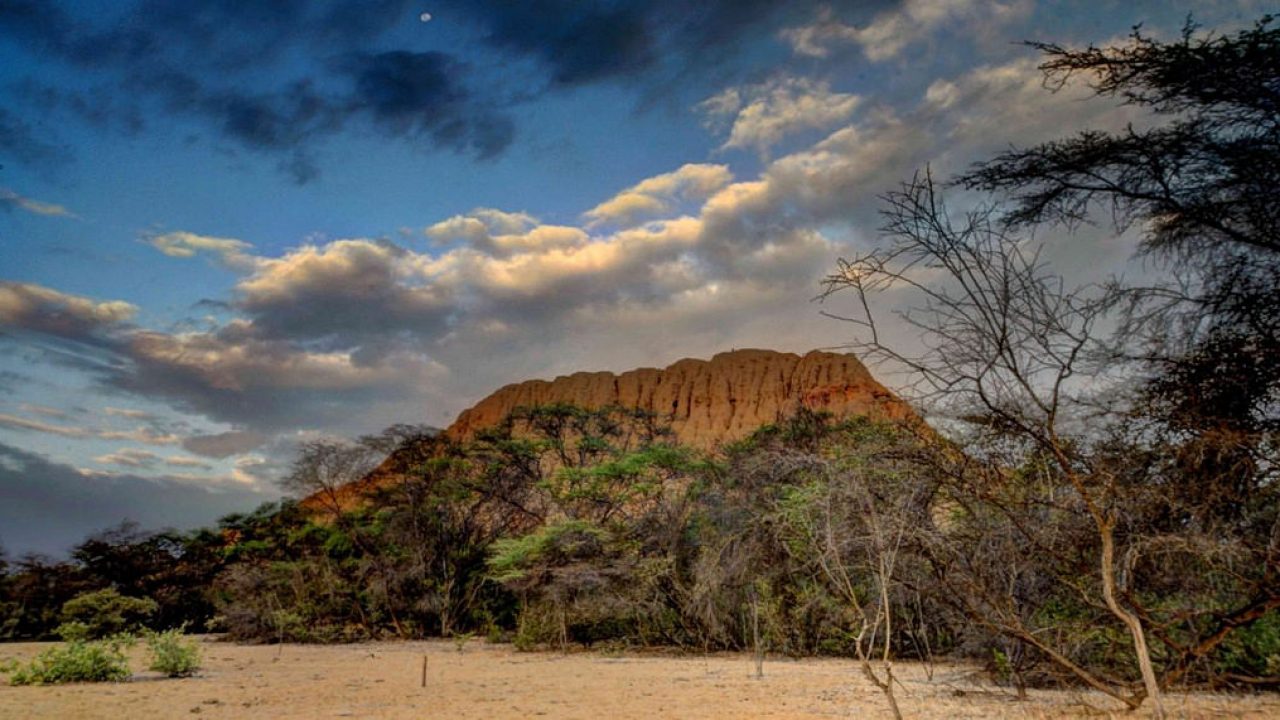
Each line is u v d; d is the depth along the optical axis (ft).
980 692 40.45
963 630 44.32
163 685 50.44
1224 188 30.35
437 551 128.98
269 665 69.41
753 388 366.84
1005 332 28.53
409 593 125.70
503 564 98.17
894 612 55.42
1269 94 27.84
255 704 40.93
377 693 46.44
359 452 134.82
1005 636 37.91
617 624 93.86
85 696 43.60
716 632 79.87
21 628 123.85
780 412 96.48
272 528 152.25
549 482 108.06
